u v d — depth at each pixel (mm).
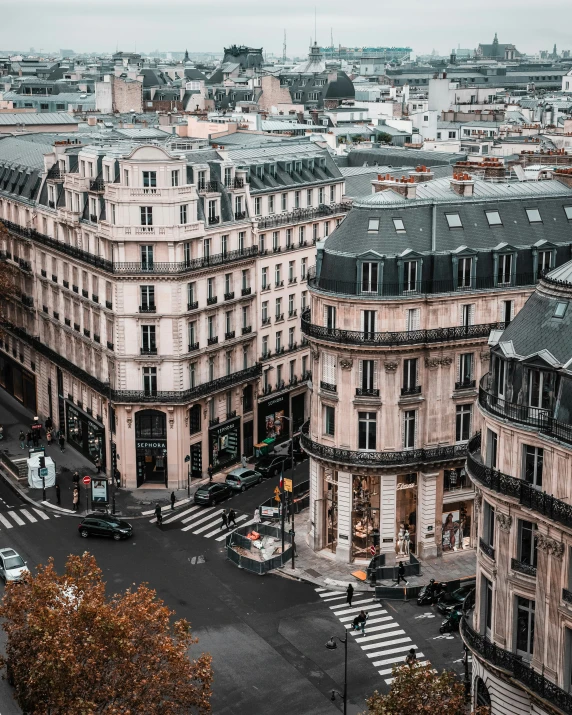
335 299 95062
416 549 100438
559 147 197500
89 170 123625
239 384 124500
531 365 61312
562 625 60188
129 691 62156
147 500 116312
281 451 127875
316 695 77812
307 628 87688
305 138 182750
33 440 133000
